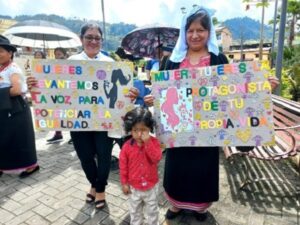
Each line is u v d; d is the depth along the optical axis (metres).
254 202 3.28
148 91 3.86
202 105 2.58
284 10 6.03
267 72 2.41
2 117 3.84
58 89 2.87
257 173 4.00
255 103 2.47
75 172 4.21
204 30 2.54
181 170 2.75
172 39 6.65
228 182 3.77
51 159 4.77
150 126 2.51
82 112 2.91
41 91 2.87
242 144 2.55
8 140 3.91
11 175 4.15
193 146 2.65
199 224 2.91
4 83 3.68
